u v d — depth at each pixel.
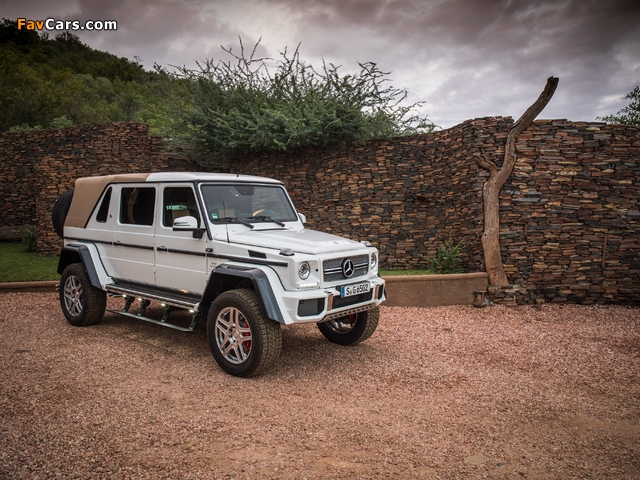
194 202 5.07
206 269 4.94
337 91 10.57
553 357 5.44
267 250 4.52
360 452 3.13
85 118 25.19
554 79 7.90
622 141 8.44
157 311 7.17
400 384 4.47
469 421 3.68
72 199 6.89
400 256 10.42
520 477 2.88
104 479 2.69
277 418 3.62
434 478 2.83
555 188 8.38
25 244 13.26
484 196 8.34
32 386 4.10
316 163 11.04
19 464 2.83
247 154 11.77
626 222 8.41
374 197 10.63
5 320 6.52
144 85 60.75
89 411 3.61
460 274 8.08
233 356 4.66
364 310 5.02
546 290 8.37
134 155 12.95
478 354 5.51
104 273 6.01
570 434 3.51
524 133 8.38
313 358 5.19
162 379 4.38
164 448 3.08
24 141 15.05
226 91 11.31
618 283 8.38
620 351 5.71
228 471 2.83
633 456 3.18
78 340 5.60
